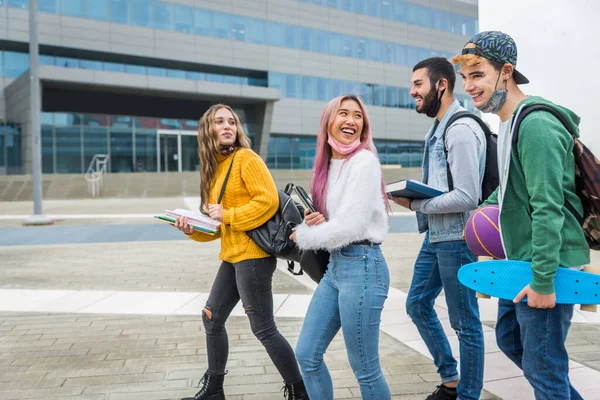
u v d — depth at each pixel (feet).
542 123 5.62
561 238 5.64
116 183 94.53
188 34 116.16
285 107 129.18
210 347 9.02
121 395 9.81
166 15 113.60
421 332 9.23
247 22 123.65
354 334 6.75
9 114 104.78
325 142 7.18
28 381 10.53
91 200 83.10
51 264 25.73
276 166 129.59
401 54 148.05
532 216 5.60
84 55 107.55
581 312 15.62
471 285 6.26
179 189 95.96
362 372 6.88
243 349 12.56
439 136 8.37
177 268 24.56
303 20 131.44
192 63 118.42
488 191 7.95
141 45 110.93
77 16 104.73
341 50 137.69
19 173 103.65
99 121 105.60
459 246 8.13
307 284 20.44
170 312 16.26
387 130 145.38
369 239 6.73
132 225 44.11
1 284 20.72
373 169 6.64
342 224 6.50
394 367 11.21
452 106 8.38
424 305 9.09
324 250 7.39
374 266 6.80
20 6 101.40
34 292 19.16
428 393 9.77
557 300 5.62
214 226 8.58
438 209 7.86
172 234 38.37
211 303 8.95
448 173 8.17
